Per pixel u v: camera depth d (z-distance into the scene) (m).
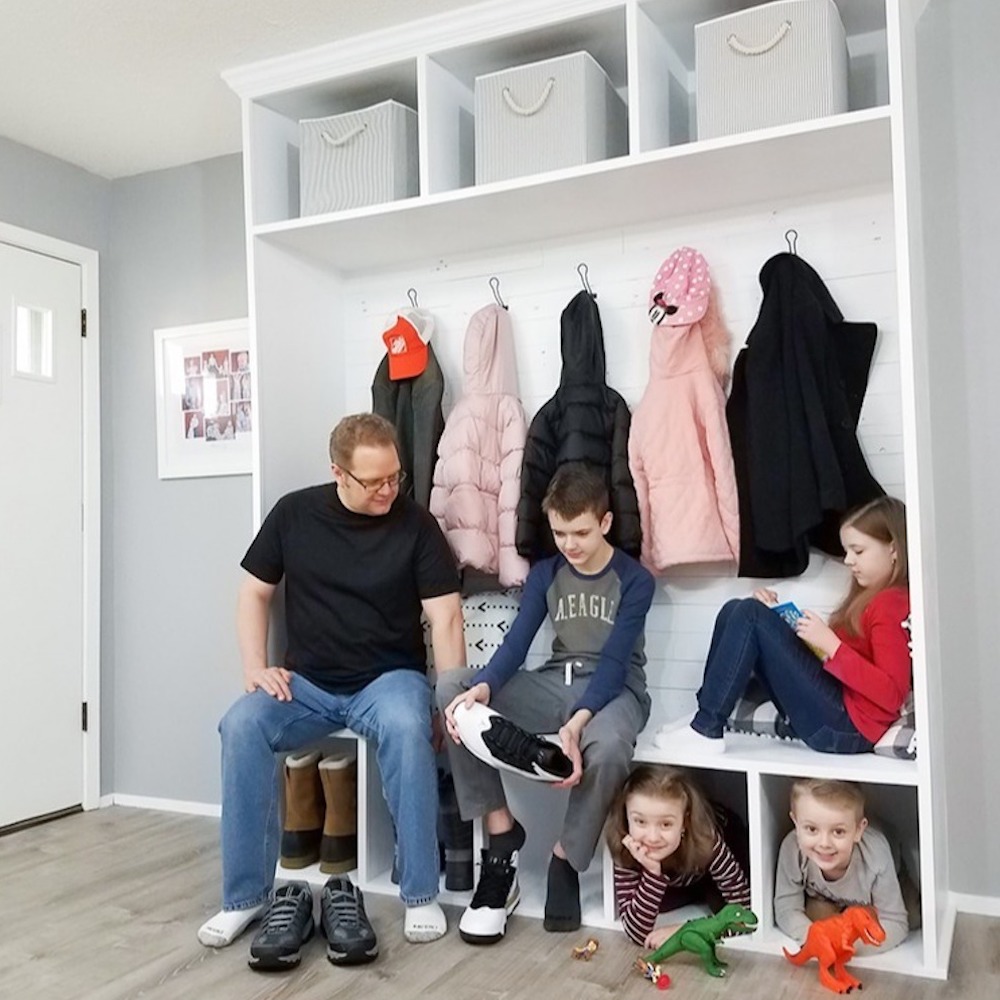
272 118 2.66
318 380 2.76
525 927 2.10
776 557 2.24
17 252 2.97
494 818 2.09
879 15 2.22
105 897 2.31
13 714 2.91
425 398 2.59
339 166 2.49
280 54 2.46
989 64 2.19
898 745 1.95
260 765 2.12
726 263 2.43
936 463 2.22
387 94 2.60
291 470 2.64
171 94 2.67
